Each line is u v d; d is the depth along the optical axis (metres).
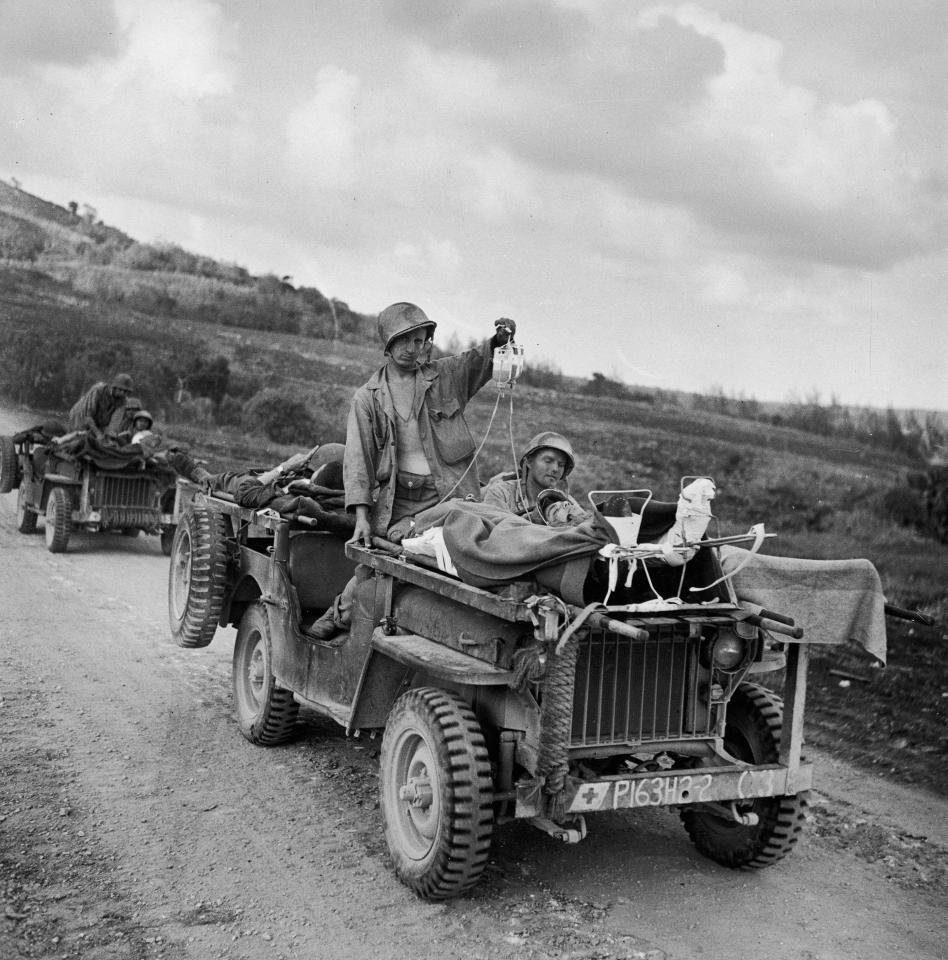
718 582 4.38
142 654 8.60
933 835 5.63
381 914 4.36
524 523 4.61
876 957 4.21
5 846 4.77
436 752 4.37
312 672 5.78
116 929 4.10
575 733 4.42
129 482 13.67
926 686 8.34
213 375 24.09
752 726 4.90
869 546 11.95
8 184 36.56
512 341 5.96
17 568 12.11
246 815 5.37
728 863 5.05
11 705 6.91
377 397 5.89
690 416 16.52
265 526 6.47
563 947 4.14
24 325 27.50
